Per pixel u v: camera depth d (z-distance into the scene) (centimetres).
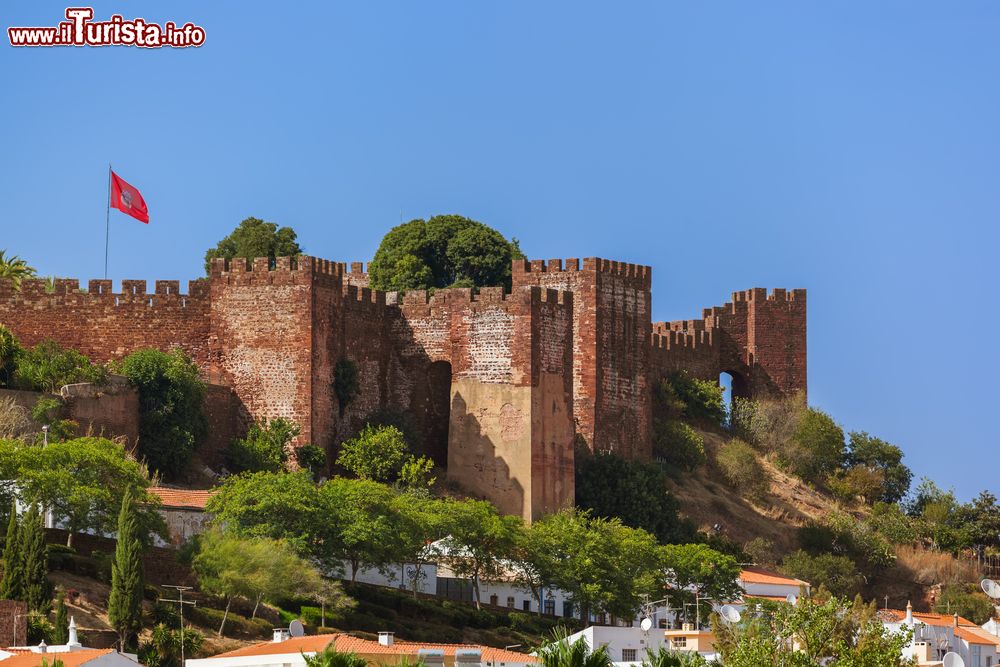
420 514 13400
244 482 13012
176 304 15550
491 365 15788
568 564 13662
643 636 10919
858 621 8606
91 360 15538
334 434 15562
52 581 11212
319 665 7325
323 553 12712
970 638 12888
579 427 16638
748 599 13138
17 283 15688
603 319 16825
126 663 8725
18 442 12344
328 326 15525
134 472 12144
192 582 11969
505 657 9719
